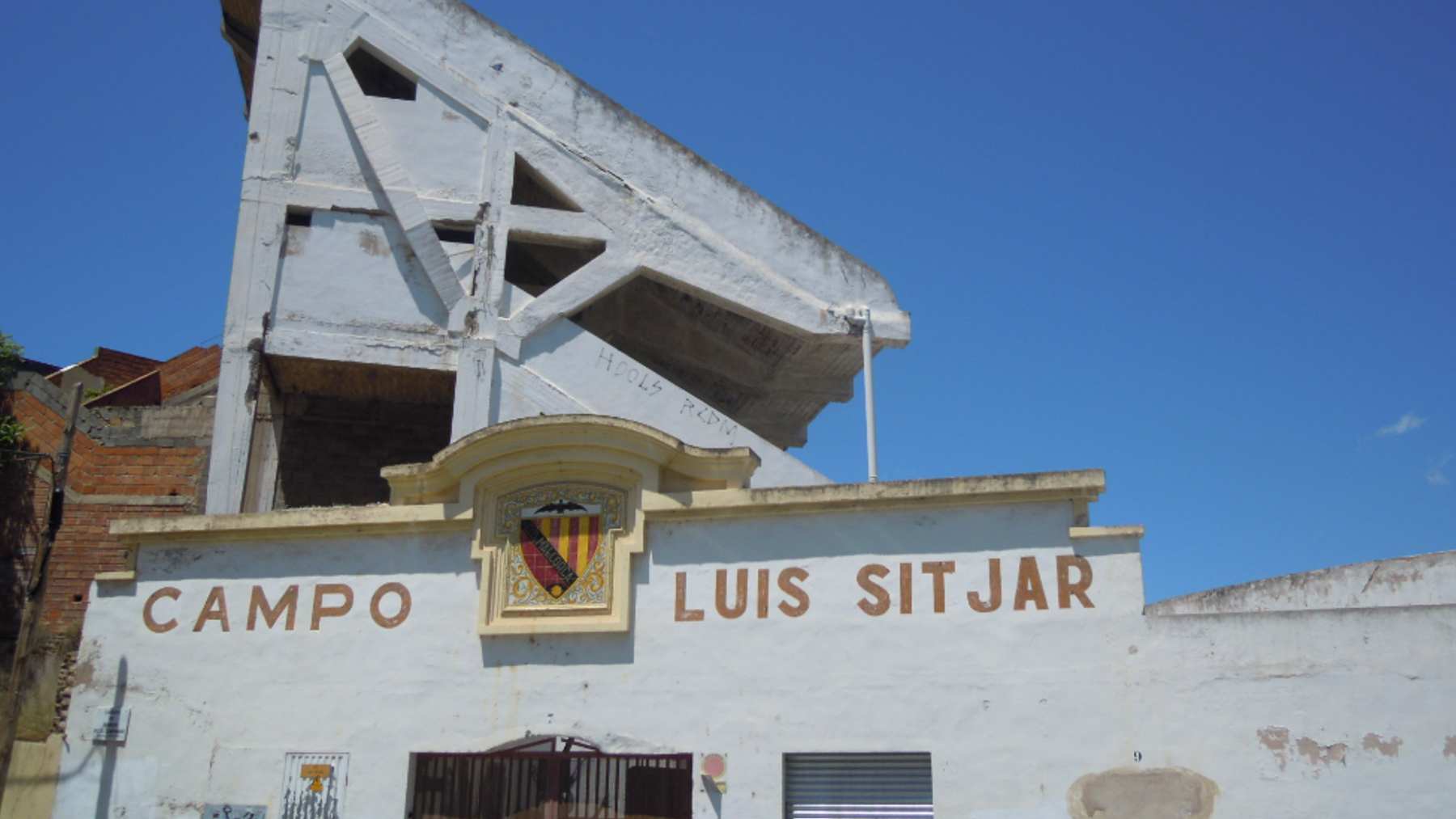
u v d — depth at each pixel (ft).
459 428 72.79
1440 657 42.68
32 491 76.33
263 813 49.83
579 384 74.54
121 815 50.78
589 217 79.00
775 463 73.56
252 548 53.47
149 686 52.29
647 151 81.00
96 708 52.16
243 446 72.54
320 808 49.44
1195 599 52.34
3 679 68.90
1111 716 44.45
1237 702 43.65
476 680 49.73
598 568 49.88
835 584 48.01
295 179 77.10
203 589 53.26
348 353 74.59
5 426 77.20
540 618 49.73
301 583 52.54
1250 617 44.39
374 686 50.52
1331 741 42.73
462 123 79.77
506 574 50.65
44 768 53.26
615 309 85.56
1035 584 46.34
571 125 80.48
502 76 80.79
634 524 50.01
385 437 83.05
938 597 47.03
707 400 90.63
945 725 45.65
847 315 80.23
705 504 49.47
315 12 80.23
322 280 75.61
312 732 50.49
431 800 48.96
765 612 48.21
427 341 75.31
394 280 76.18
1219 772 43.16
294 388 80.07
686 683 48.03
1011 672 45.62
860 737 46.16
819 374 87.56
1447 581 51.24
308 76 79.05
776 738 46.80
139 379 103.14
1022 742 44.86
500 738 48.85
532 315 75.31
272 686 51.39
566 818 47.65
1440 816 41.45
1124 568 45.80
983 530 47.39
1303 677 43.42
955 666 46.16
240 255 75.46
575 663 49.11
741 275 79.71
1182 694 44.11
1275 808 42.52
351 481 81.61
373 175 77.71
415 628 50.90
